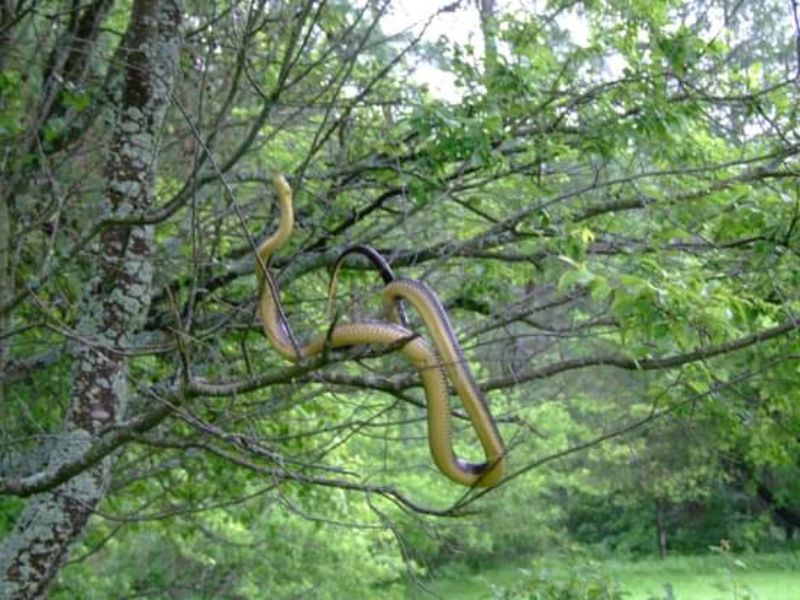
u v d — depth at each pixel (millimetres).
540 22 7578
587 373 16391
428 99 7445
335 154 7477
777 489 27500
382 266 4801
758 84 7664
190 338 4699
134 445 8672
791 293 6344
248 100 8133
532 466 4570
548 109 7453
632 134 6992
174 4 6484
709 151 7633
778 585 23359
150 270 6488
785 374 6672
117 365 5562
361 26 7656
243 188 7879
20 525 6223
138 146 6426
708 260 6543
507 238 6750
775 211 6371
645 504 29141
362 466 11797
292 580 13727
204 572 12477
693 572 26219
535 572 7875
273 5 6453
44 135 6848
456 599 19672
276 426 8547
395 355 7359
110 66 6973
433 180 6734
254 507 10656
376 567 14625
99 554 13977
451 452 4555
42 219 5863
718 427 8125
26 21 7125
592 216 6805
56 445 6434
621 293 4707
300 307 8094
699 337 5109
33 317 7293
